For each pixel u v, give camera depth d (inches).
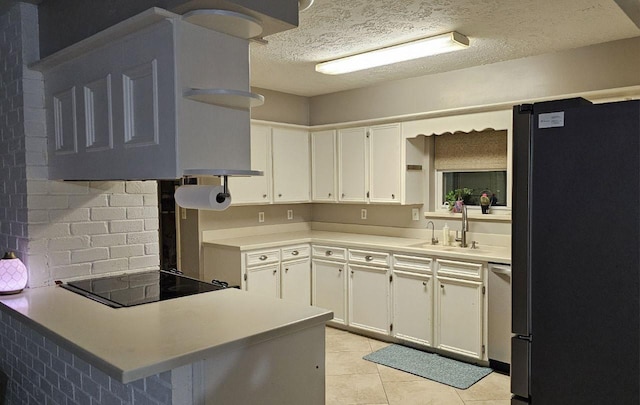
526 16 111.8
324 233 203.8
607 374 60.6
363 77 174.9
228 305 82.7
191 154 70.7
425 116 165.8
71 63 87.9
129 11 74.4
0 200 104.7
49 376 91.3
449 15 110.7
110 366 56.4
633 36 128.0
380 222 193.2
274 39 128.0
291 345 75.8
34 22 96.0
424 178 179.2
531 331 67.0
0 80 102.0
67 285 97.1
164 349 61.5
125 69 75.5
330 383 132.3
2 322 107.6
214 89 69.4
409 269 156.8
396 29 120.1
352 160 188.2
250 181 179.6
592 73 136.3
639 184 57.2
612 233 59.3
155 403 65.9
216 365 65.9
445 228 165.3
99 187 104.7
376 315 166.4
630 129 57.6
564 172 62.6
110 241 106.4
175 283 99.3
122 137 76.9
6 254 92.0
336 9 106.0
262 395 71.9
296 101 207.0
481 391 126.7
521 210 66.7
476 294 141.3
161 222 195.2
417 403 120.5
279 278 174.4
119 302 84.1
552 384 65.3
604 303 60.3
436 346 151.3
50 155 96.8
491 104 150.7
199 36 71.9
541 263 65.3
